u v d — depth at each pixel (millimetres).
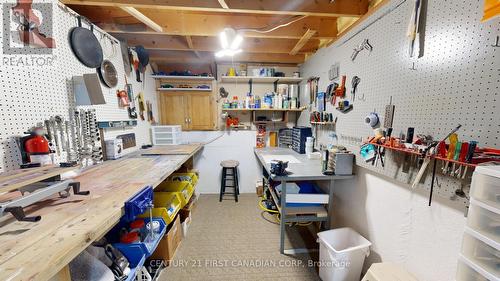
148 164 1704
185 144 3029
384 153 1325
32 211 842
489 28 760
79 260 942
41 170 943
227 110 3303
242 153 3439
